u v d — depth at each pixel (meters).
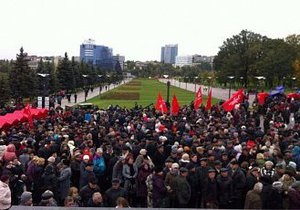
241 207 15.07
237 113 38.78
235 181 15.05
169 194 14.89
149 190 15.18
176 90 128.88
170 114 40.12
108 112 41.69
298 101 56.25
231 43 157.62
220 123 30.70
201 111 42.59
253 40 153.12
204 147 19.81
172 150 17.80
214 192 14.91
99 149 17.66
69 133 24.14
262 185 13.91
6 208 9.91
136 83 185.50
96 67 163.50
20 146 19.23
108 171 17.53
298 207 13.30
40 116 37.00
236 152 19.17
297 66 117.94
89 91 128.75
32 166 15.78
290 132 27.14
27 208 10.86
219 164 16.06
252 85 140.50
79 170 16.84
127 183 16.25
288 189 13.69
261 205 13.59
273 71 126.50
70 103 81.12
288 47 128.75
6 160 15.33
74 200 12.41
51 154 18.25
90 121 31.28
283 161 17.27
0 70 131.25
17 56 78.56
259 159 17.33
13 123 28.70
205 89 130.00
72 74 104.50
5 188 9.96
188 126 28.61
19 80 77.62
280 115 44.38
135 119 34.25
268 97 58.50
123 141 21.17
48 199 12.05
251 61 138.38
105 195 13.69
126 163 16.47
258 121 37.91
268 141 22.17
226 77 141.75
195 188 15.52
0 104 66.75
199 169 15.70
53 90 94.00
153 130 26.62
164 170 16.05
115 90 123.69
